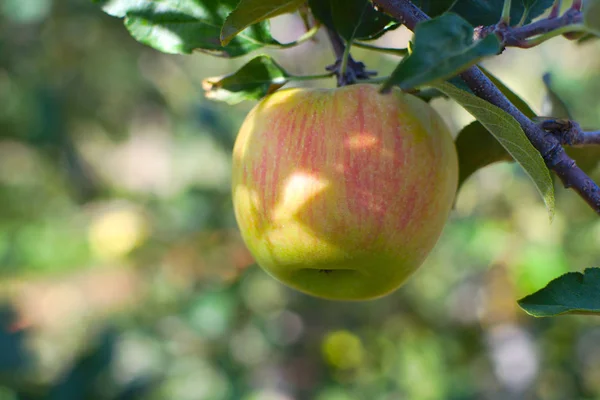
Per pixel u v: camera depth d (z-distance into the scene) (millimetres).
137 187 1438
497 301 1092
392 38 1403
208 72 1543
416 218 433
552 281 419
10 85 1281
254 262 1051
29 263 1119
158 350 980
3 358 671
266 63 466
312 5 460
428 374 1105
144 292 1103
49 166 1367
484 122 405
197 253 1098
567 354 1100
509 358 1117
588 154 489
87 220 1286
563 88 1207
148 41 466
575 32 423
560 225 1082
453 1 453
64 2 1304
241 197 446
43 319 1129
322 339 1246
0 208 1390
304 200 428
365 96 434
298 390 1202
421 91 465
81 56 1384
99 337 733
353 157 425
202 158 1402
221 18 462
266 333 1103
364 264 442
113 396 704
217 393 989
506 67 1402
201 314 987
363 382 1148
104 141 1509
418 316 1236
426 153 433
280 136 433
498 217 1170
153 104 1506
